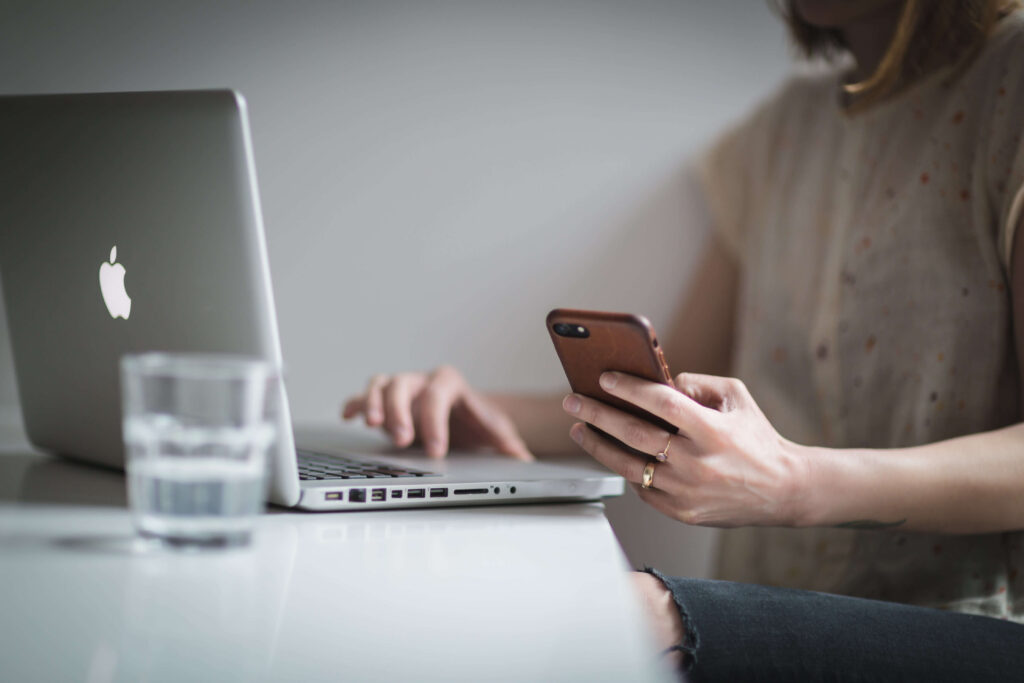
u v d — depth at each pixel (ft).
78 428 2.62
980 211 3.53
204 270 2.03
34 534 1.73
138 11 4.87
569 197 5.80
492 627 1.30
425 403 3.60
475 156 5.63
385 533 1.96
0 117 2.51
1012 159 3.40
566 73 5.72
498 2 5.57
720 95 5.97
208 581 1.46
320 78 5.33
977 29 3.62
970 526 2.77
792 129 4.69
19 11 4.61
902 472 2.66
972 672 2.11
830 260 4.17
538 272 5.79
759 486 2.48
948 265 3.62
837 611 2.29
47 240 2.49
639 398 2.33
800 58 4.69
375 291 5.55
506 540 1.95
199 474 1.62
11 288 2.73
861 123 4.15
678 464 2.42
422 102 5.51
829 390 4.07
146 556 1.59
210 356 2.06
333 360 5.51
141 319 2.20
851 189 4.14
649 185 5.90
